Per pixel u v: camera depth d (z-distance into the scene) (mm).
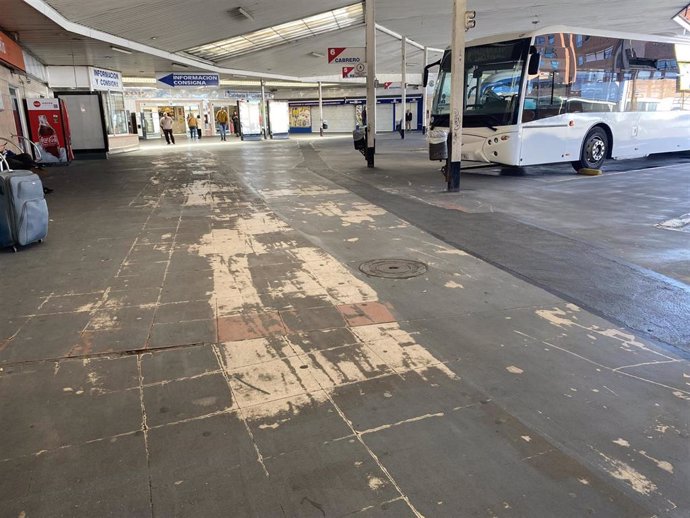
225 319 4391
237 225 7906
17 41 17125
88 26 16766
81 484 2459
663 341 3939
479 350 3797
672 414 2994
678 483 2432
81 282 5371
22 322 4367
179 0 16516
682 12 29609
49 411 3070
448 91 13406
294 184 12328
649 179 12297
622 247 6441
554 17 28219
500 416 2971
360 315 4445
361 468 2543
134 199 10516
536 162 12734
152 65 26406
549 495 2355
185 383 3369
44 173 15930
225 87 48438
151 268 5816
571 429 2850
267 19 21844
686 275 5402
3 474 2531
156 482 2467
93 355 3766
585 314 4441
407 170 15055
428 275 5473
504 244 6641
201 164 18156
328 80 44125
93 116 21844
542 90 12445
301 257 6180
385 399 3156
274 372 3500
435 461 2590
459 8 9930
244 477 2494
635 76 14258
